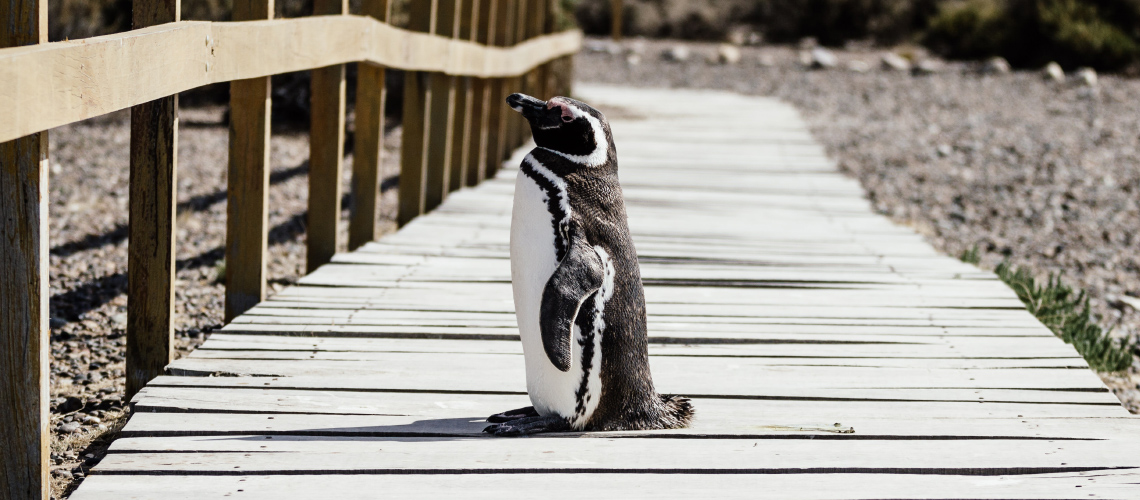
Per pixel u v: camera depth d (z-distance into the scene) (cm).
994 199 1008
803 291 547
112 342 489
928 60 2519
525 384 377
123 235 718
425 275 550
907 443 323
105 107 268
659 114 1542
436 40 677
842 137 1396
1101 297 685
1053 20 2317
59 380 430
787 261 622
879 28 3041
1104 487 291
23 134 224
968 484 293
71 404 396
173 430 318
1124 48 2175
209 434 318
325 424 328
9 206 247
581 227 287
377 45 555
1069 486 292
